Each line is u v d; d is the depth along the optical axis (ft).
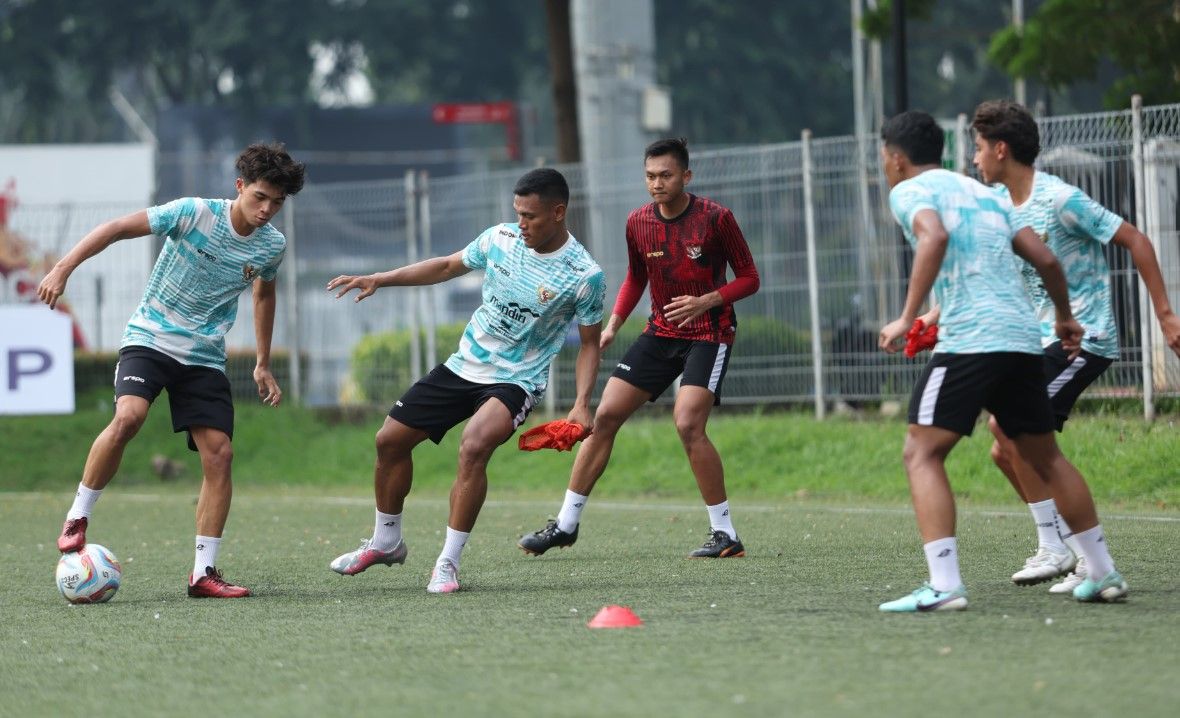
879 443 92.63
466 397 49.37
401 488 51.26
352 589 49.85
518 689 31.42
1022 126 46.73
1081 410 89.51
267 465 114.62
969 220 39.68
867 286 97.86
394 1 292.20
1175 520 65.98
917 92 306.55
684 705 29.27
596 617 39.99
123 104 356.38
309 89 302.04
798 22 298.97
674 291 57.26
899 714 28.09
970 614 39.70
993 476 83.71
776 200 101.04
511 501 89.76
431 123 286.87
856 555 55.72
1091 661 32.81
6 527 78.54
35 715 30.96
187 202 49.01
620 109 143.33
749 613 41.04
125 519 82.28
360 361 120.47
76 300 129.70
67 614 45.52
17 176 185.47
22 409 111.75
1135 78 108.78
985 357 39.32
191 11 289.33
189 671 35.19
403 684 32.53
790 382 100.89
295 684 33.06
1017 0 132.36
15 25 289.53
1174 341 44.32
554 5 138.41
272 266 50.44
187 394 49.65
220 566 57.98
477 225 116.67
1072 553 45.52
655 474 97.04
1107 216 45.70
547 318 48.70
